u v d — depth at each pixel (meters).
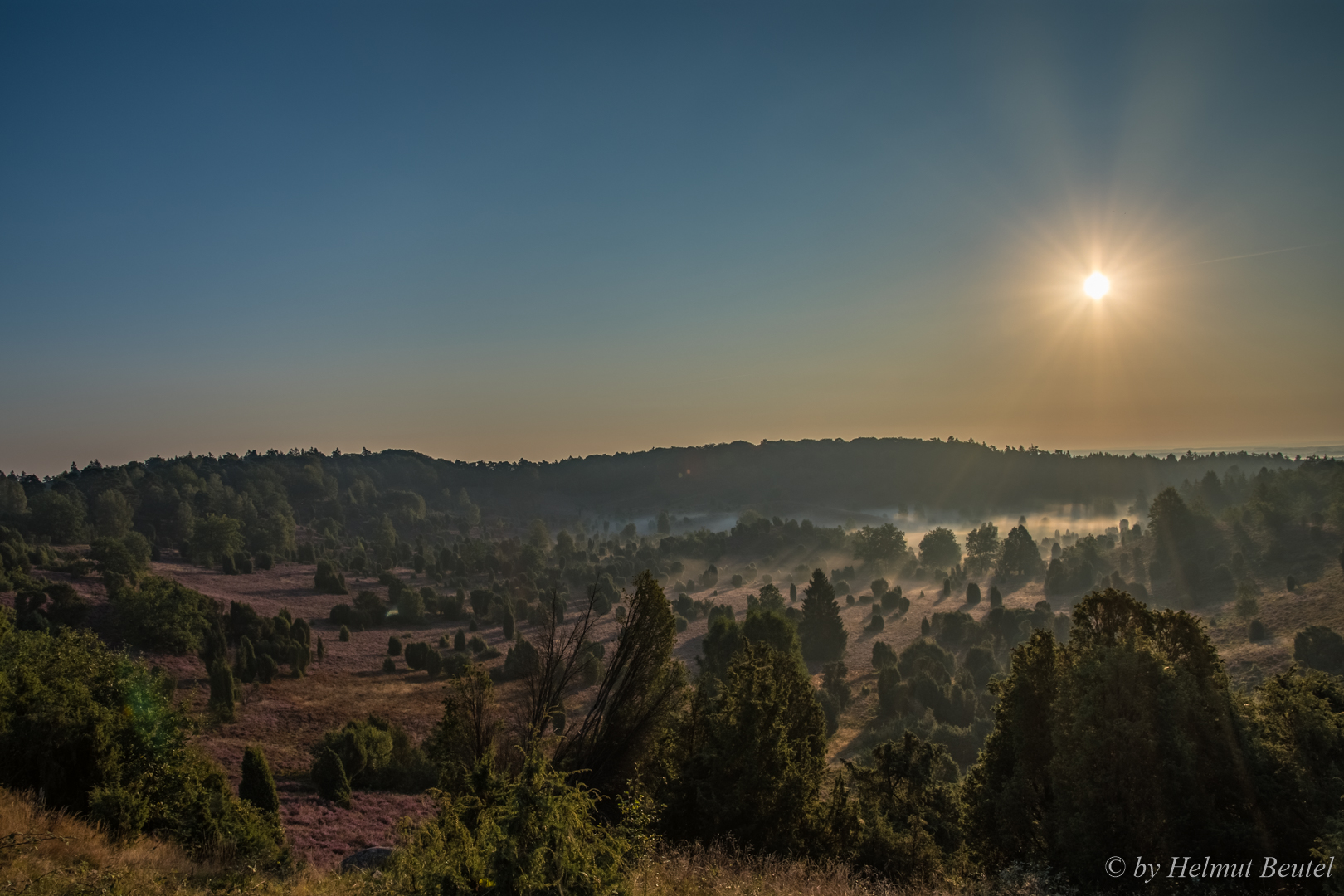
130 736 18.36
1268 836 15.23
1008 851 19.69
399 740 57.59
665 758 22.17
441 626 130.50
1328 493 148.38
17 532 145.12
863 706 80.56
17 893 8.91
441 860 7.41
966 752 59.47
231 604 105.81
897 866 20.06
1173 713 16.39
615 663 23.38
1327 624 89.25
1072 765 16.73
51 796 15.99
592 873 7.61
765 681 22.19
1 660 19.48
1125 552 157.50
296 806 43.84
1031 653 20.33
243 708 73.50
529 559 191.12
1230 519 144.50
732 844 18.50
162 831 16.41
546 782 7.83
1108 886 15.54
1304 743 15.97
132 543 142.25
